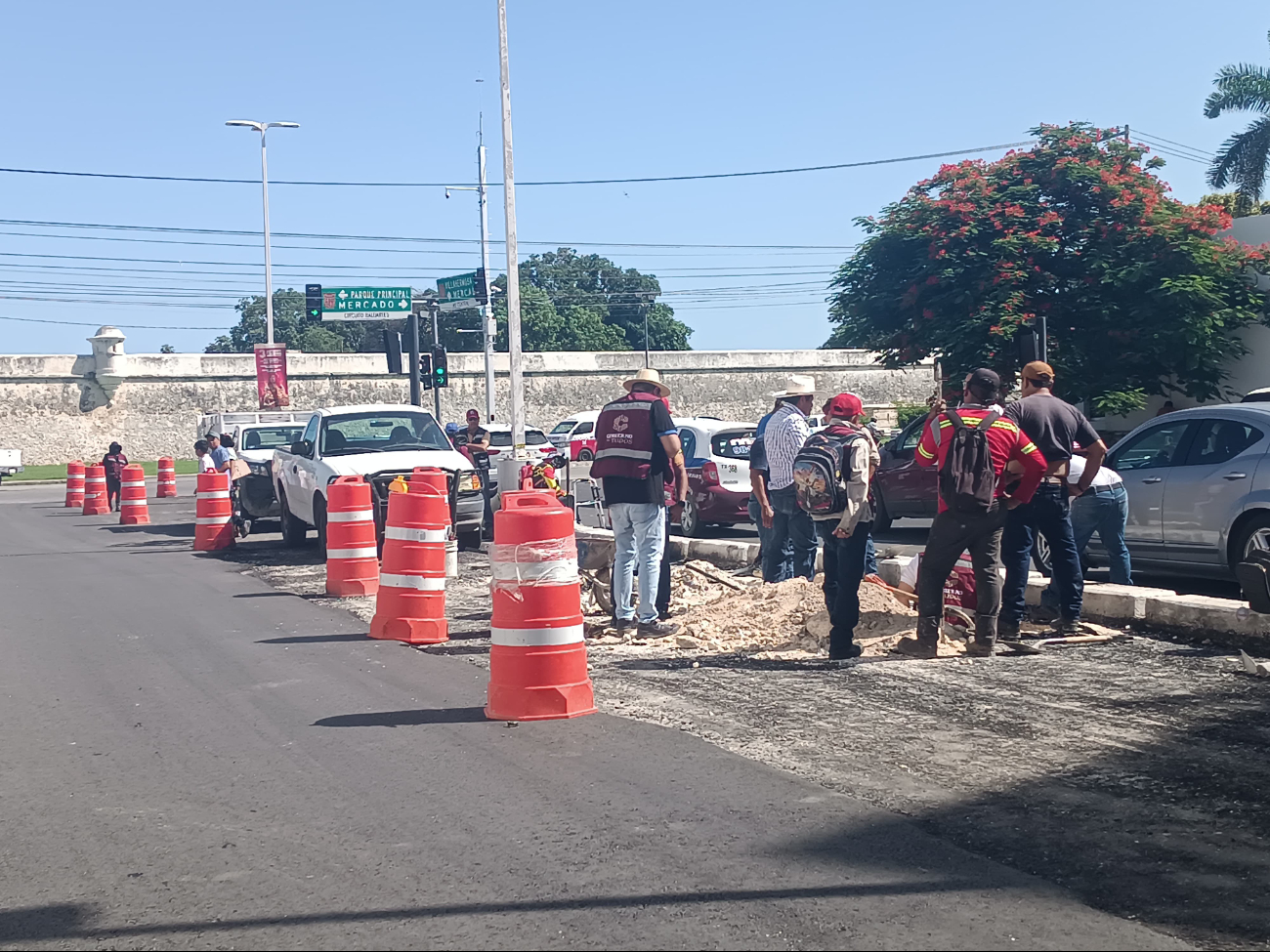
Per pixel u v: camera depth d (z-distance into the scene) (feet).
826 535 26.71
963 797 17.12
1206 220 80.23
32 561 54.90
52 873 15.29
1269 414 33.14
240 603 38.96
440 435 57.26
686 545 45.98
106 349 171.12
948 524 26.08
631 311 305.94
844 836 15.57
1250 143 107.96
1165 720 21.08
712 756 19.45
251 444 79.82
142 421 175.73
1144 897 13.48
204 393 178.81
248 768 19.67
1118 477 31.55
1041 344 56.24
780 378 196.95
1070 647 27.58
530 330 263.49
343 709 23.66
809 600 30.73
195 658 29.55
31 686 26.78
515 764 19.34
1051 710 22.02
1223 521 32.94
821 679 25.27
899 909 13.24
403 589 31.37
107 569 50.80
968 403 26.43
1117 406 79.30
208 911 13.88
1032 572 34.14
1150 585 37.22
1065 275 83.46
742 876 14.30
